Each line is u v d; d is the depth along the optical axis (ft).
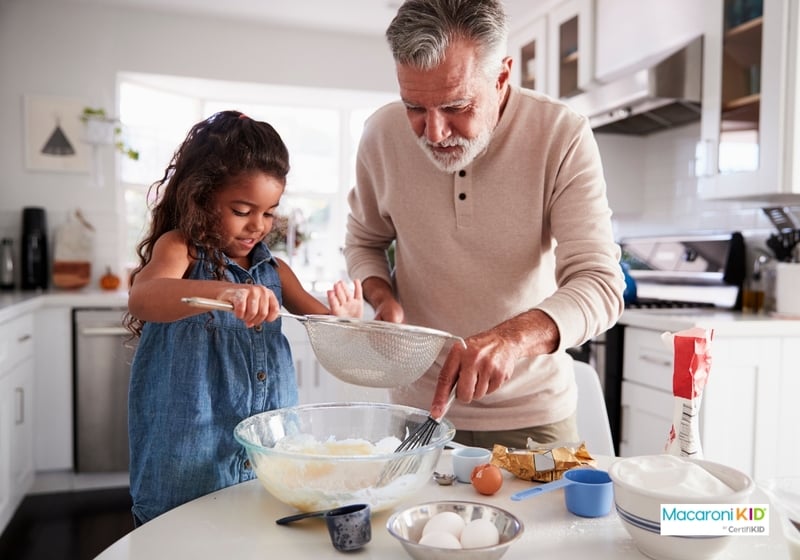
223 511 2.86
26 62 10.78
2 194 10.77
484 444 4.49
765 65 7.04
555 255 4.29
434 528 2.44
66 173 10.98
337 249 13.79
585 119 4.33
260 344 3.55
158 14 11.37
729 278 8.35
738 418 6.80
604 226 4.09
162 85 12.10
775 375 6.90
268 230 3.67
